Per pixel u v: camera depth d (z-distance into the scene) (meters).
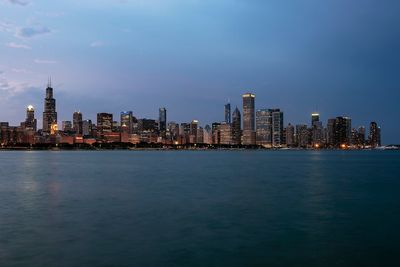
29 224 37.09
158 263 25.34
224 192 62.53
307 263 25.48
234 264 25.23
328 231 34.28
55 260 26.02
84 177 94.75
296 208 46.50
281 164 167.62
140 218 39.88
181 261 25.73
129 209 45.41
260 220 38.94
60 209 45.66
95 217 40.41
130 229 34.75
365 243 30.23
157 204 49.50
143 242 30.30
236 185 74.12
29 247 29.02
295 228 35.47
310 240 31.16
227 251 28.02
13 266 24.91
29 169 129.62
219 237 31.94
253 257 26.64
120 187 70.56
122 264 25.16
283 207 47.12
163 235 32.53
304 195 58.97
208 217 40.38
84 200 53.47
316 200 53.69
